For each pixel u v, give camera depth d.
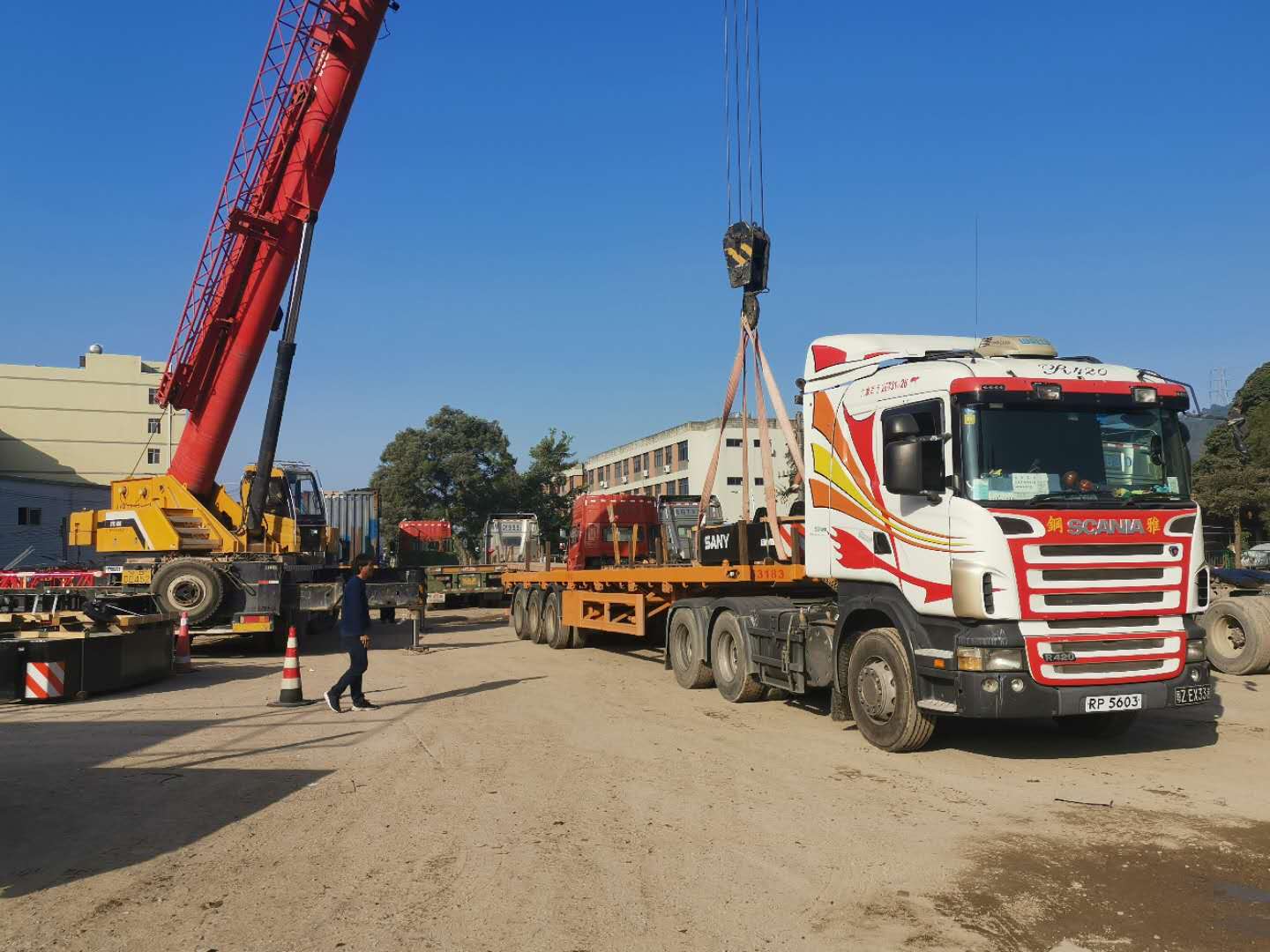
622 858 5.71
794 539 11.04
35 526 45.56
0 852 5.95
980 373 8.05
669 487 70.38
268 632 17.44
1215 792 7.14
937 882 5.26
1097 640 7.61
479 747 8.97
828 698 11.63
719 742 9.08
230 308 16.91
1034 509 7.60
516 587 21.84
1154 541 7.82
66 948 4.50
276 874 5.50
